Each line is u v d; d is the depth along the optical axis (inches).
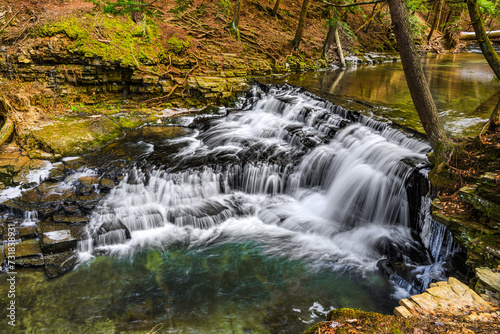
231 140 384.5
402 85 535.2
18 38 406.3
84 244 249.8
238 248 261.7
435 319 134.4
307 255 254.5
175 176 312.2
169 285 222.1
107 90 439.5
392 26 229.9
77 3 473.1
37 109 386.6
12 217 264.8
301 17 641.6
